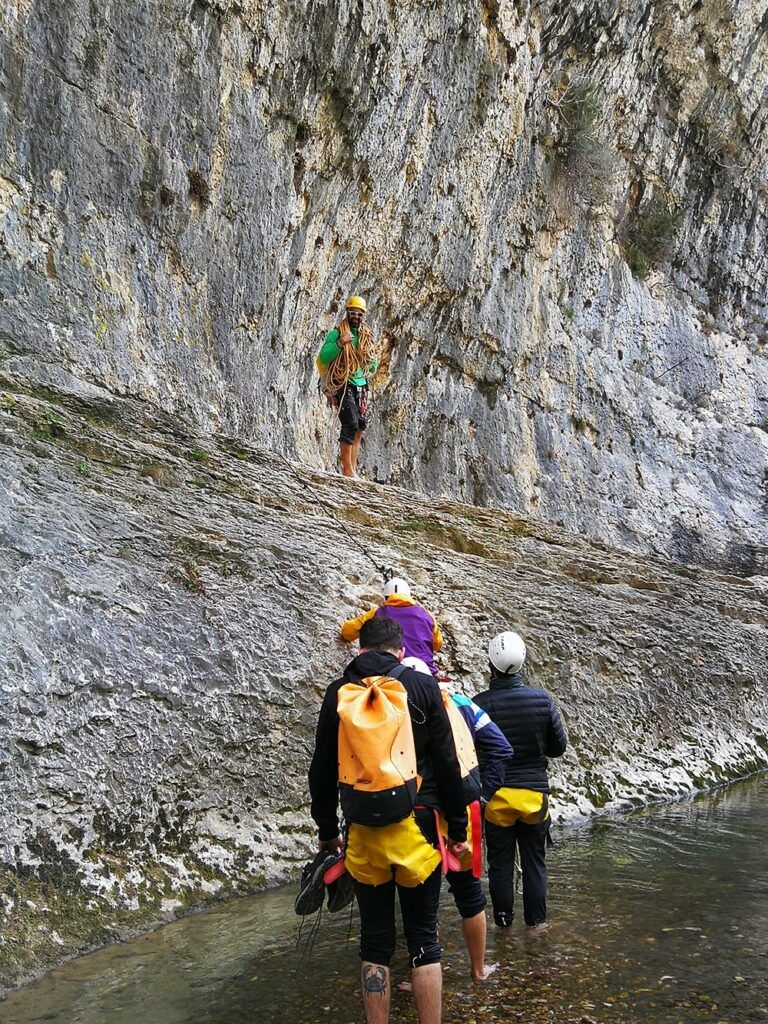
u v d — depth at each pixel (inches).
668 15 746.8
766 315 961.5
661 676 351.9
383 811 124.3
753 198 918.4
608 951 164.9
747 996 144.9
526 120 622.8
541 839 183.0
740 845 242.8
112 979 154.7
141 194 367.6
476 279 601.0
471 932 153.6
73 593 212.8
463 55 517.0
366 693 130.0
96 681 200.8
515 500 634.8
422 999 128.6
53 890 171.5
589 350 745.0
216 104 385.4
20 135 328.2
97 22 343.6
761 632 440.8
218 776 211.6
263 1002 146.3
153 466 296.4
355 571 288.5
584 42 657.0
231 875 199.0
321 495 354.0
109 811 189.2
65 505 241.1
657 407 801.6
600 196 718.5
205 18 375.2
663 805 294.8
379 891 132.1
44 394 309.0
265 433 424.5
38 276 331.6
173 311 378.9
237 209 404.8
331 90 431.2
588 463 712.4
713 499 791.1
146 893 183.2
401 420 574.9
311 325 483.5
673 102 814.5
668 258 857.5
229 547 263.3
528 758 183.5
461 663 285.7
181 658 220.2
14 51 323.6
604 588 404.5
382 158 480.4
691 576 502.9
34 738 184.1
